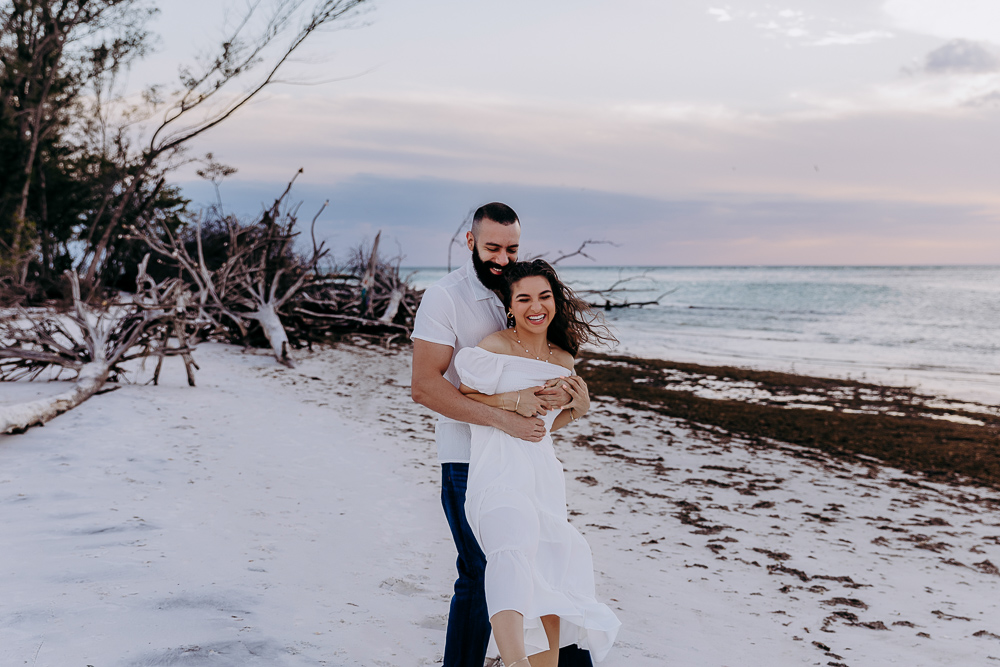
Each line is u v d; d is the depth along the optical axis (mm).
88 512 4145
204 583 3115
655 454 8461
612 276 117375
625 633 3381
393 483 5879
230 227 16938
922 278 90875
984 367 17500
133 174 24688
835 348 21531
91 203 26453
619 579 4289
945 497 7461
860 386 14492
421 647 2773
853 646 3633
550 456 2449
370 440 7547
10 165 23812
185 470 5480
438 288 2490
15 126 24766
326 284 20250
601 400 12383
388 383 12094
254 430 7410
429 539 4457
